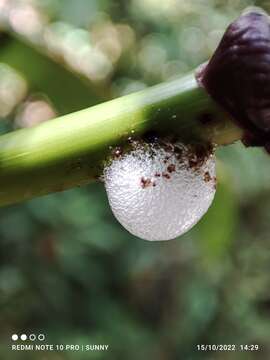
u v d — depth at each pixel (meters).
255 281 0.27
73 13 0.18
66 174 0.06
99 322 0.26
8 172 0.06
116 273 0.27
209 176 0.06
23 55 0.13
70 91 0.13
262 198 0.27
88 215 0.23
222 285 0.27
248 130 0.05
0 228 0.23
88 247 0.24
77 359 0.24
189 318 0.27
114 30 0.28
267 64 0.05
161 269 0.27
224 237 0.13
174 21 0.28
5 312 0.23
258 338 0.26
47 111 0.24
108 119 0.06
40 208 0.22
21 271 0.23
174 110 0.06
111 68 0.28
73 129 0.06
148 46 0.28
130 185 0.06
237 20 0.05
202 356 0.27
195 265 0.27
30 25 0.22
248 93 0.05
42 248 0.23
